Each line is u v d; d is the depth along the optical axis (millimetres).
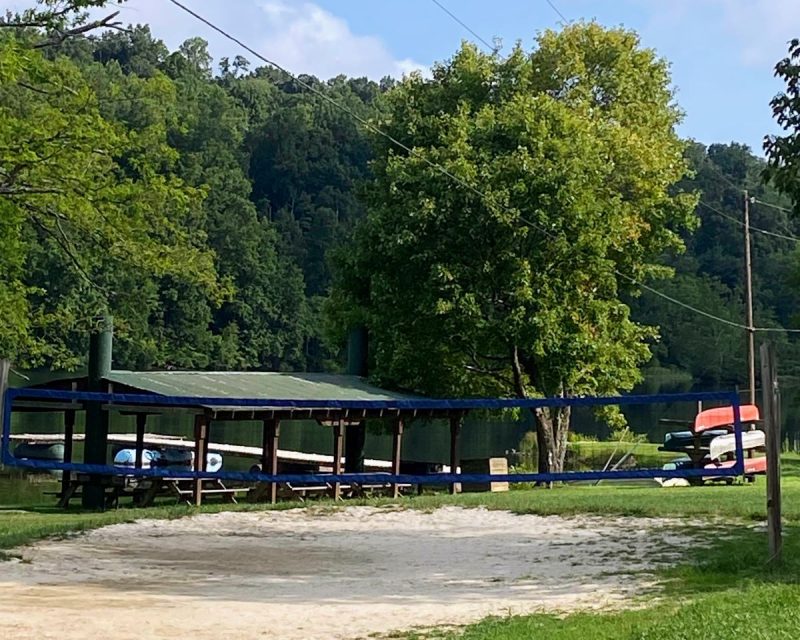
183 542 13180
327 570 10781
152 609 8219
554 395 28797
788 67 11156
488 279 26656
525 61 31344
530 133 27344
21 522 16734
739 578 9336
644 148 31406
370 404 12273
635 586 9281
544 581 9844
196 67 117875
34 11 20578
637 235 31375
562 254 26781
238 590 9375
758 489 19688
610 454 35938
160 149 23000
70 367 27812
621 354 29562
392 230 27359
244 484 25062
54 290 41375
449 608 8375
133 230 22594
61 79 21875
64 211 21531
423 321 27141
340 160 98688
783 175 11273
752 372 36750
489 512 16203
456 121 28078
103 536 13633
